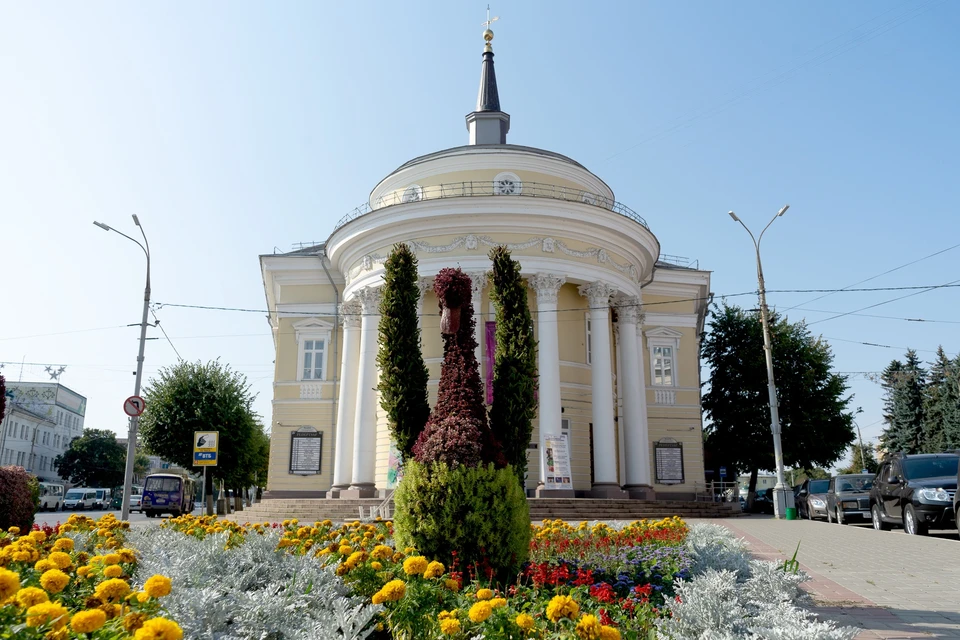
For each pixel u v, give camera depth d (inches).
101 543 333.1
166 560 251.3
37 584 205.5
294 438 1099.3
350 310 1047.6
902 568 396.8
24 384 3272.6
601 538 394.6
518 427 357.7
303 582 231.8
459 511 283.6
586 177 1058.1
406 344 361.1
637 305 1039.6
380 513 800.9
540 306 914.1
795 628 173.5
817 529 675.4
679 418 1167.6
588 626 157.5
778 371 1499.8
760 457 1494.8
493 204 918.4
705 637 171.6
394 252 376.8
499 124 1205.1
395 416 351.3
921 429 1878.7
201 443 809.5
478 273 912.3
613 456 927.7
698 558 332.8
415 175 1045.8
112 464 3110.2
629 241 999.0
